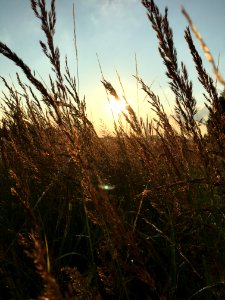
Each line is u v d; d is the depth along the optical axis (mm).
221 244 392
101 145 646
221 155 383
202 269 382
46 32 430
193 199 447
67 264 427
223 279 317
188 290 372
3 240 450
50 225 507
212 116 383
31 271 399
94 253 443
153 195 444
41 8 421
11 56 327
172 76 390
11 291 344
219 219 429
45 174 561
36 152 594
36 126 577
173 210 435
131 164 647
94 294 297
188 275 395
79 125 544
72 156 288
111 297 392
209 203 456
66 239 480
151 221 499
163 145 448
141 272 305
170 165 463
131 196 541
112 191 586
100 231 460
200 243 407
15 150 521
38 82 329
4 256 383
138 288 398
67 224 443
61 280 387
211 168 400
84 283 296
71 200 473
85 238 483
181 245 400
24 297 358
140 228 498
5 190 594
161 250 438
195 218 419
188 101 392
